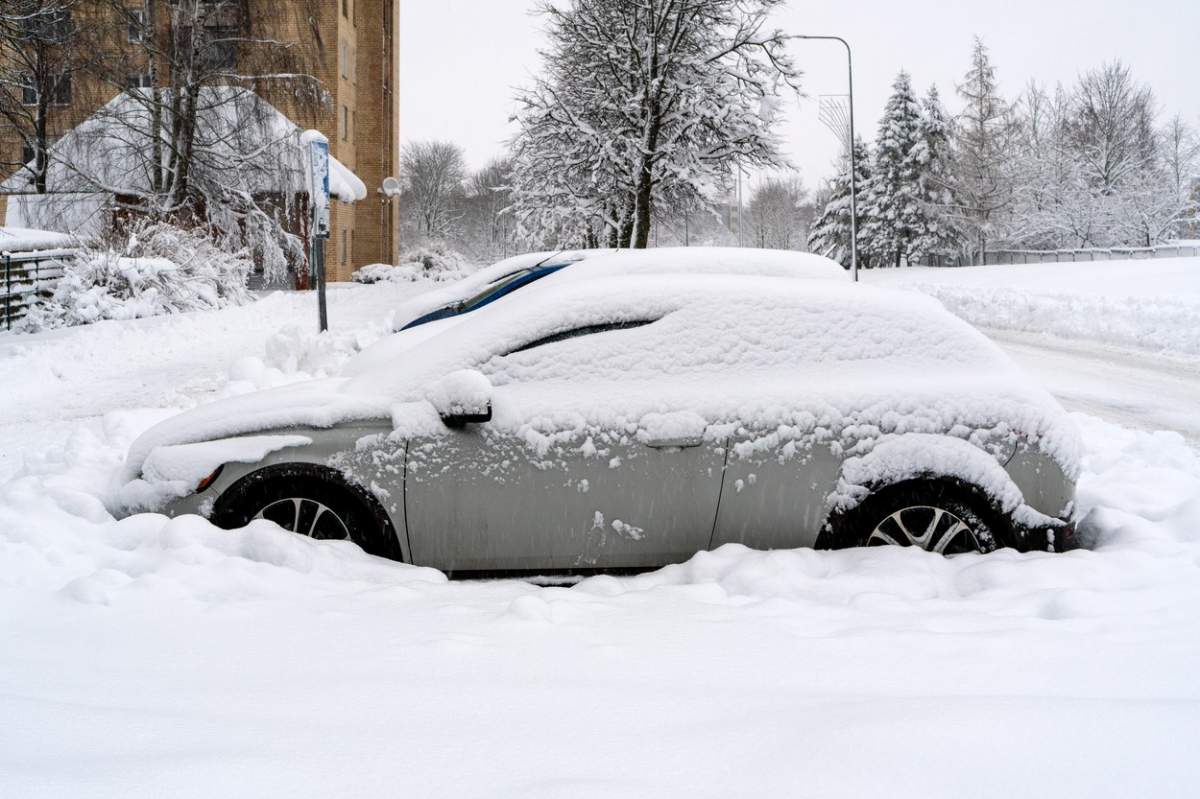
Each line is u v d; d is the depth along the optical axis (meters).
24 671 3.05
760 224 112.94
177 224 29.33
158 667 3.16
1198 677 2.89
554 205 35.62
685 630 3.60
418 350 5.24
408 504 4.84
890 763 2.21
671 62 32.12
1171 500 5.86
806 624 3.72
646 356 4.97
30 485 6.15
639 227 32.41
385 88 60.88
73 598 3.91
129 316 24.16
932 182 74.69
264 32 31.86
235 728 2.54
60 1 25.88
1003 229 70.75
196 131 30.95
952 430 4.84
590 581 4.59
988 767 2.17
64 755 2.29
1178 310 22.53
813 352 5.02
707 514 4.82
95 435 8.98
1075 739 2.29
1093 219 64.94
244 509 4.93
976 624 3.68
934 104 76.06
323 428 4.92
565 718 2.65
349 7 55.38
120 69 29.83
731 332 5.02
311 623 3.69
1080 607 3.80
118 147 30.62
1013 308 26.67
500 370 4.97
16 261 23.05
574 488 4.81
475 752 2.39
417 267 56.12
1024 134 71.44
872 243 77.19
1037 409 4.90
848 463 4.81
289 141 31.80
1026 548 4.80
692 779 2.21
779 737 2.42
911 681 3.00
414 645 3.39
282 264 32.81
